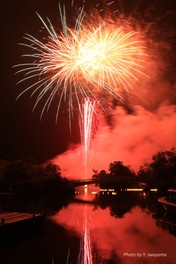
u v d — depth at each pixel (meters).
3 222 37.94
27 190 133.88
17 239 39.38
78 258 31.80
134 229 48.09
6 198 114.56
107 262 30.59
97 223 53.69
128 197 133.50
